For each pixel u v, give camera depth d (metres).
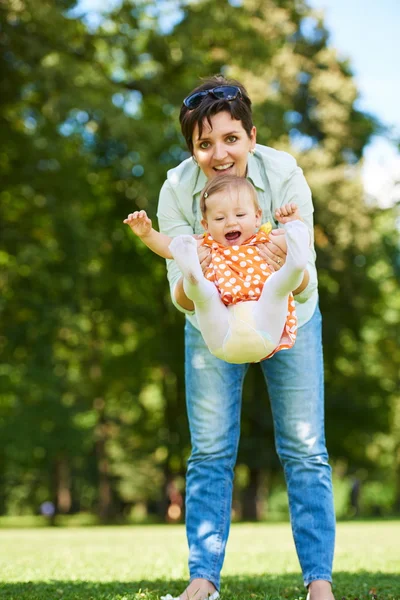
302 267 3.62
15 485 37.97
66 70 16.94
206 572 4.20
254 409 24.69
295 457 4.30
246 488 25.33
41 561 7.41
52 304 20.55
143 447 33.00
